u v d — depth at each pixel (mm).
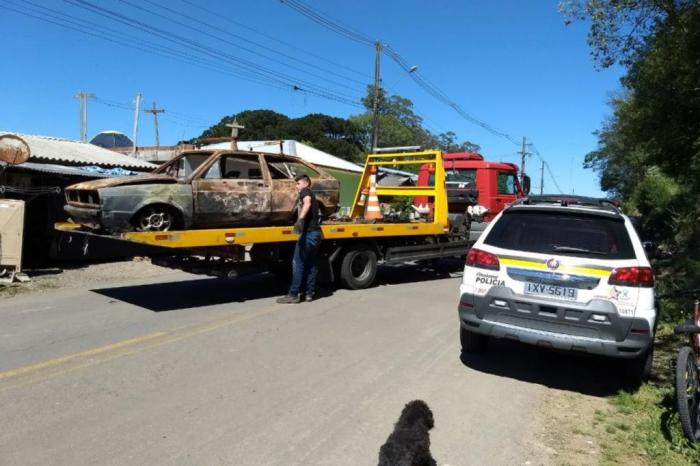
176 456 3955
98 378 5418
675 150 12766
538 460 4074
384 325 7730
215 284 10797
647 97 11727
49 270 11984
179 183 8383
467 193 13086
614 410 5039
